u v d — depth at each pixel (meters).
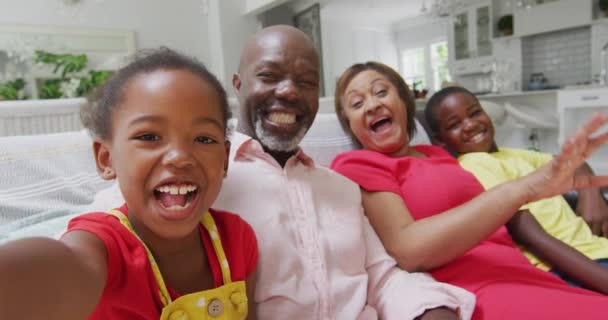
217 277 0.65
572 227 1.21
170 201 0.54
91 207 0.80
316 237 0.86
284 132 0.95
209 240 0.67
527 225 1.15
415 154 1.32
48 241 0.40
